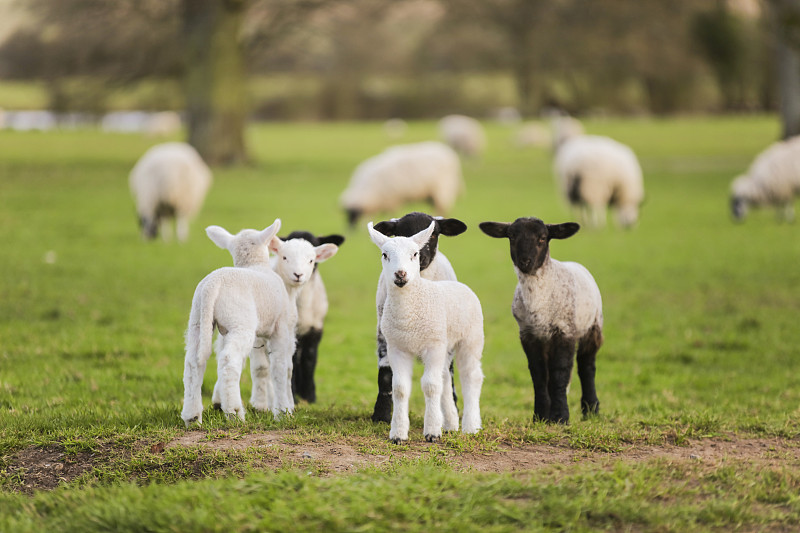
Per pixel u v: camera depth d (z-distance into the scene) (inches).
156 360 455.5
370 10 1771.7
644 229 1036.5
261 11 1622.8
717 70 3112.7
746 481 229.9
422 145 1110.4
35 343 477.7
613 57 2773.1
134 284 668.1
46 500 222.1
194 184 876.6
